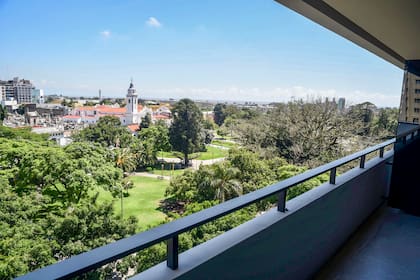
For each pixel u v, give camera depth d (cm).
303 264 169
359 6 182
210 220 100
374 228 262
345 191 217
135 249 77
